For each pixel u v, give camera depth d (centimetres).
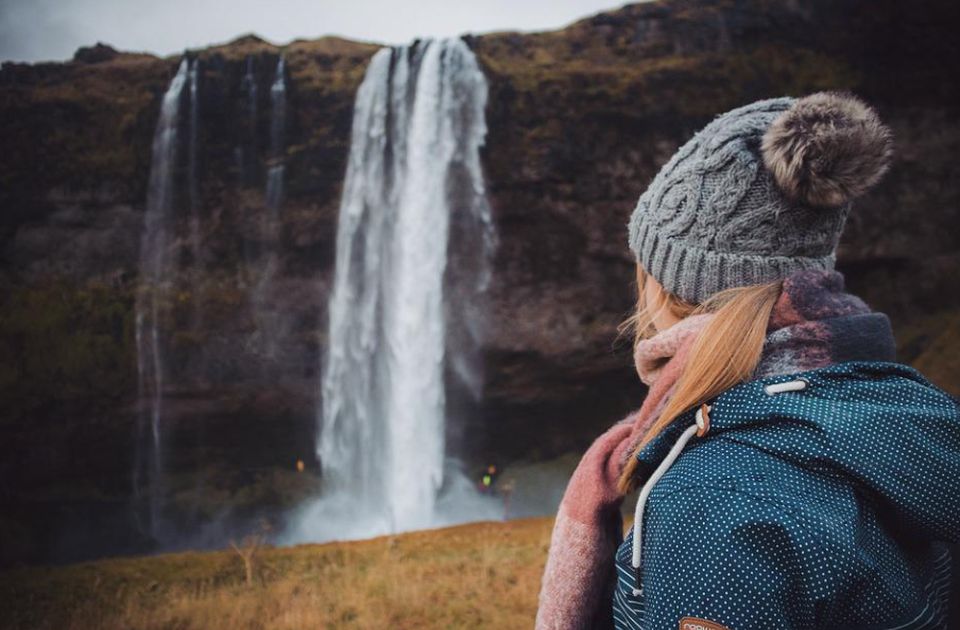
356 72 2980
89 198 3053
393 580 869
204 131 2969
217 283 3072
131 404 3119
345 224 2958
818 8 2780
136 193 3045
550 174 2800
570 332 2998
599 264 2930
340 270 3014
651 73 2750
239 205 2998
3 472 3059
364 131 2919
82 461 3147
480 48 2909
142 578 1207
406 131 2886
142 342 3091
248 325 3078
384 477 3123
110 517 3178
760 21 2794
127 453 3191
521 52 2905
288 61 3030
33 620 1002
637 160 2791
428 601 773
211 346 3091
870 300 2920
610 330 2969
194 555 1370
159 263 3081
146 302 3081
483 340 3016
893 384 89
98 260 3102
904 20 2756
